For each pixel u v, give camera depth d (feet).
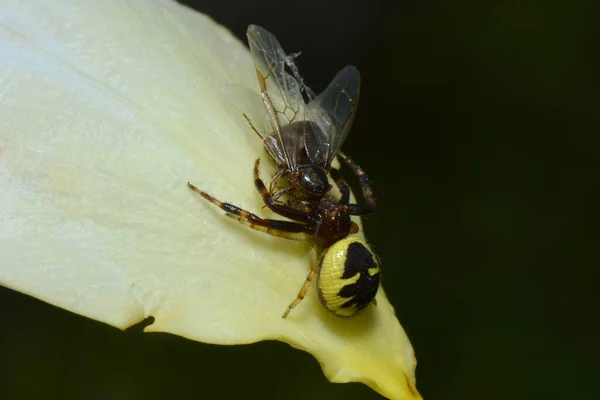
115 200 0.43
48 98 0.44
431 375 0.55
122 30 0.45
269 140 0.45
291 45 0.66
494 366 0.55
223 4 0.66
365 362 0.44
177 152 0.44
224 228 0.44
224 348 0.53
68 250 0.43
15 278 0.42
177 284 0.43
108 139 0.44
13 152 0.43
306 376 0.53
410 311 0.56
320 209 0.45
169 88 0.45
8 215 0.43
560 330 0.56
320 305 0.44
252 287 0.44
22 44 0.44
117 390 0.53
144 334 0.53
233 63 0.46
